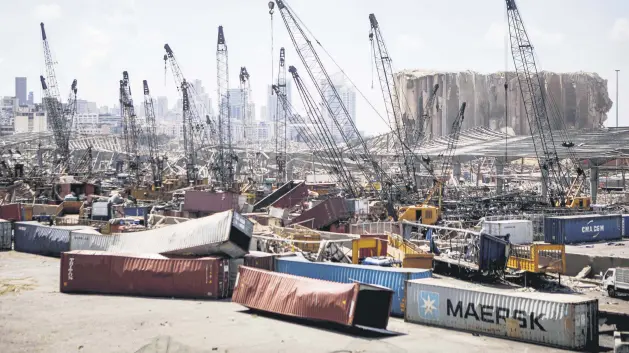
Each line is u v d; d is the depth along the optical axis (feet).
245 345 135.95
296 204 379.96
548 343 135.44
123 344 138.82
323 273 182.29
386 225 287.69
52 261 258.37
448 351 131.03
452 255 231.71
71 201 404.98
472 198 437.99
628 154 504.84
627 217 317.01
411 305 157.58
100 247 233.96
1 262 255.91
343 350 131.85
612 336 157.28
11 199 467.93
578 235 292.81
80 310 171.12
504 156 637.71
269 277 162.71
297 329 148.87
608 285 200.03
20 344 139.54
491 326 143.74
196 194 363.15
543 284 213.87
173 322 156.25
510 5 404.36
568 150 563.89
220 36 587.27
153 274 187.52
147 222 318.45
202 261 184.14
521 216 319.06
